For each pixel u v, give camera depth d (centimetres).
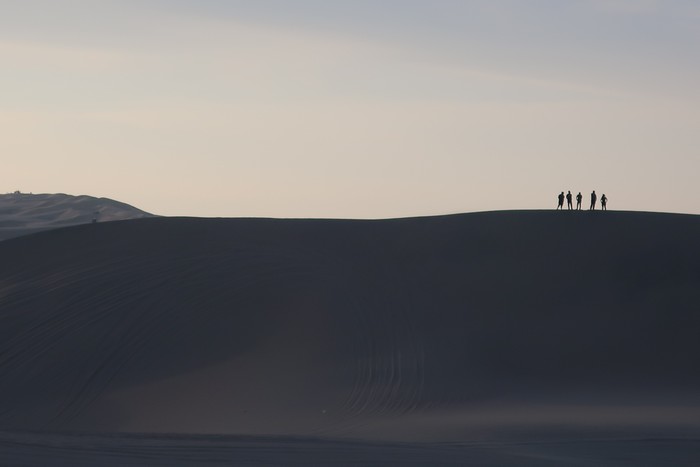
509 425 5231
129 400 6669
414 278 8194
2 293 8288
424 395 6388
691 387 6681
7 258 9069
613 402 6175
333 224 9381
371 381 6625
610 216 9050
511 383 6719
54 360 7200
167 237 9206
